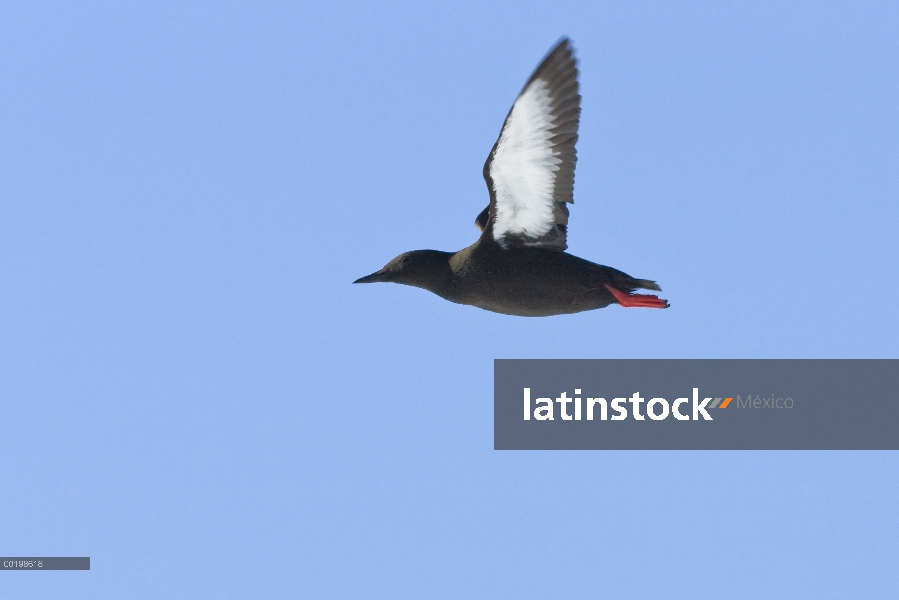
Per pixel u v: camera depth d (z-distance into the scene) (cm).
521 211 1341
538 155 1291
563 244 1373
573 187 1311
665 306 1371
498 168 1305
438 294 1448
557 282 1378
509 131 1276
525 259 1379
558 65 1259
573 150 1294
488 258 1390
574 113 1276
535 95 1261
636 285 1379
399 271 1440
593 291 1386
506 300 1411
